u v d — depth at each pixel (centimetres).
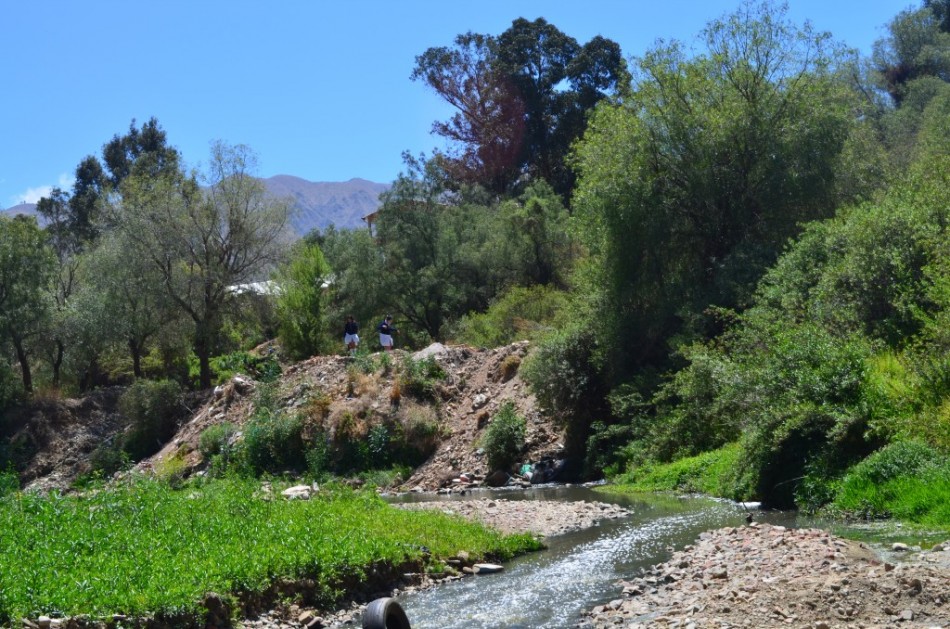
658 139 2973
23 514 1441
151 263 4628
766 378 1809
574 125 6362
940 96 5284
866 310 1936
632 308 2888
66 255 7338
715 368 2142
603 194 2919
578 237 3262
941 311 1730
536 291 4297
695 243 2984
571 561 1380
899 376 1627
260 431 3316
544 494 2353
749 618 900
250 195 4722
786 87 2955
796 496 1612
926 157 2658
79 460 4319
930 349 1627
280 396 3594
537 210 4722
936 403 1527
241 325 4869
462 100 6681
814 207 2886
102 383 5438
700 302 2642
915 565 1008
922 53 6944
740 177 2930
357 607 1202
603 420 2778
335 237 5275
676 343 2570
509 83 6475
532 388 2870
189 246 4594
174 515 1491
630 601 1080
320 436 3238
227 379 4450
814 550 1140
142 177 5112
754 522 1524
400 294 4856
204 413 3819
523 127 6512
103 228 5119
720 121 2867
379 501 1881
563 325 3170
